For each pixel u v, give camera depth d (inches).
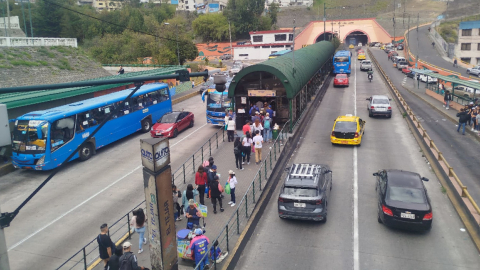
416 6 5994.1
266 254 462.3
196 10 6013.8
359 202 587.8
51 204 613.3
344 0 6510.8
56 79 1537.9
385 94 1521.9
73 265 438.9
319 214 506.0
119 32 3924.7
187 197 513.3
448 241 474.6
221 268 416.2
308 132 1004.6
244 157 722.2
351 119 888.9
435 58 2903.5
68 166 804.0
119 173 749.9
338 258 446.0
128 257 335.6
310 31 4333.2
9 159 822.5
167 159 350.0
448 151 822.5
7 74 1365.7
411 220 474.3
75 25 3890.3
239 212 543.2
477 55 3024.1
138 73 1625.2
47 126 747.4
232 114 914.1
